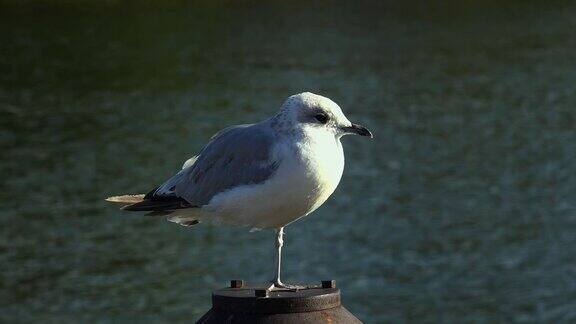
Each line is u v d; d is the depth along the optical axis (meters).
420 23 59.00
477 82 45.00
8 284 21.91
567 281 21.73
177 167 31.34
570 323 19.48
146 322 19.88
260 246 24.09
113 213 26.58
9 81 43.91
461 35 55.44
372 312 20.34
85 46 50.41
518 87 43.84
